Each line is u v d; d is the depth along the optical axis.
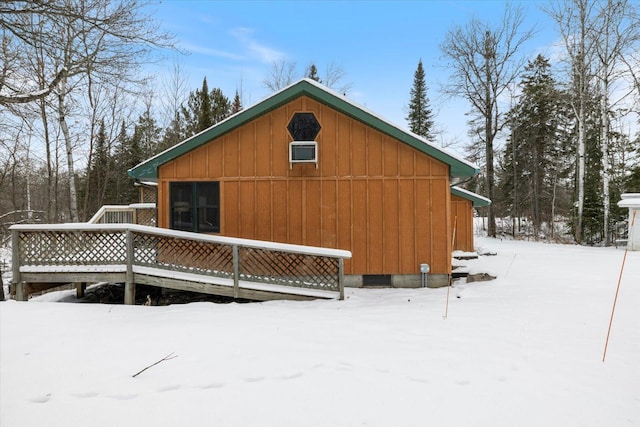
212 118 33.00
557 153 26.31
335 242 8.00
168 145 27.30
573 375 3.29
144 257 6.80
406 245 7.93
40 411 2.59
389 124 7.73
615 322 4.92
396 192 7.96
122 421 2.47
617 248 15.94
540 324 4.83
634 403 2.82
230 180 8.09
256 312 5.45
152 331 4.36
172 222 8.05
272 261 7.55
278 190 8.07
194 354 3.63
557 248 15.82
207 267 7.17
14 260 6.72
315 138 8.03
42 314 5.25
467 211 12.91
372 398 2.81
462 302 6.18
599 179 22.84
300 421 2.48
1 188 15.00
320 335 4.29
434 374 3.25
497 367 3.43
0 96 6.80
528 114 26.27
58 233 6.79
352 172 8.02
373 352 3.75
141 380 3.06
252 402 2.72
